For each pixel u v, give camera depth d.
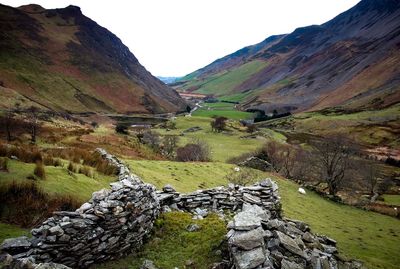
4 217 13.54
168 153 76.31
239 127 163.38
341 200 51.91
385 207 56.56
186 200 20.64
